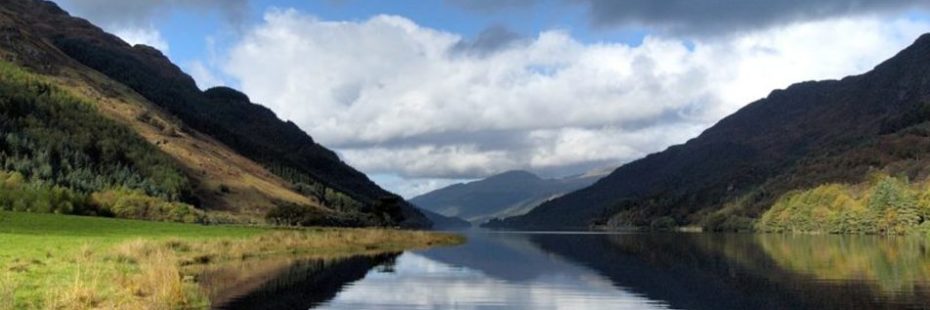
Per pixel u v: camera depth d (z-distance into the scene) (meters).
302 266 53.84
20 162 168.38
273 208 193.88
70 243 57.09
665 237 168.75
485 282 46.16
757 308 33.69
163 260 40.06
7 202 122.50
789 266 58.69
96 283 29.98
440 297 38.09
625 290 41.75
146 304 28.00
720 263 64.12
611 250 94.62
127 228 96.25
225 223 156.25
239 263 53.47
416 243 106.88
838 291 39.84
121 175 192.75
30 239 61.56
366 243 92.44
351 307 33.31
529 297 38.56
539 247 106.38
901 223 160.50
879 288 40.97
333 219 186.50
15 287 28.22
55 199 128.62
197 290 34.62
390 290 40.50
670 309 33.88
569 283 45.72
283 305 32.56
